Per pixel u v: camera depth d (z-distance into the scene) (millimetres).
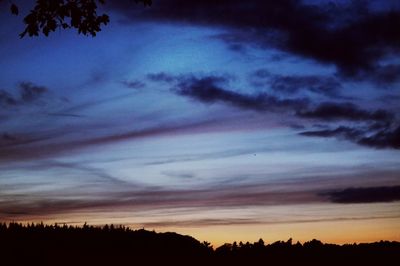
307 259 35188
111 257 41688
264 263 35750
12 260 36781
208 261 39312
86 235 44219
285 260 37406
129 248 42812
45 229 43375
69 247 41844
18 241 40531
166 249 43469
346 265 33938
